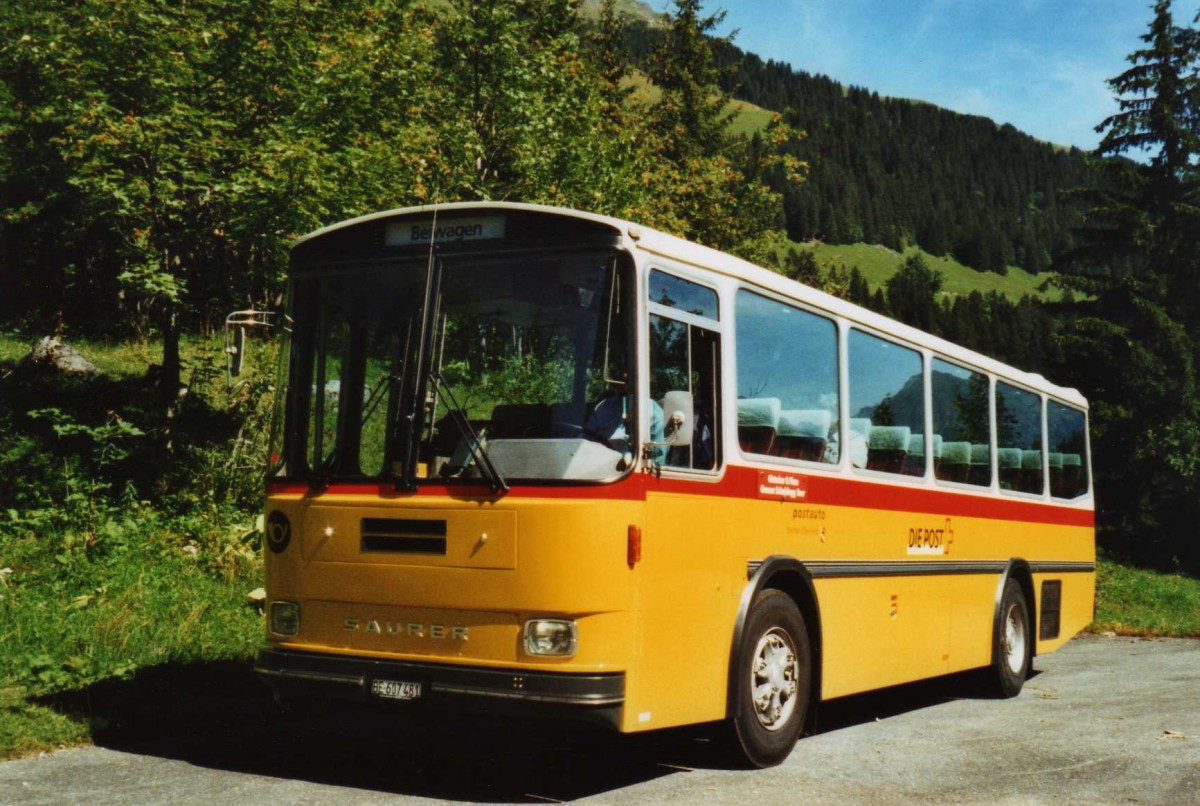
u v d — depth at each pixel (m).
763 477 7.50
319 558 6.66
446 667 6.24
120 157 14.56
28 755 6.98
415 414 6.55
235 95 15.95
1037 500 12.92
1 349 21.17
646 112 34.41
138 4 14.96
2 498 13.54
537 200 22.02
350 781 6.54
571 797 6.34
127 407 17.34
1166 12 40.69
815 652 7.98
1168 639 18.62
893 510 9.39
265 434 16.19
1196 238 40.09
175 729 7.78
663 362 6.61
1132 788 7.03
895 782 7.02
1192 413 38.03
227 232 15.42
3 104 15.63
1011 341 174.88
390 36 18.30
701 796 6.44
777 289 7.92
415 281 6.78
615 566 6.12
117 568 11.65
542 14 23.11
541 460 6.22
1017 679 11.77
